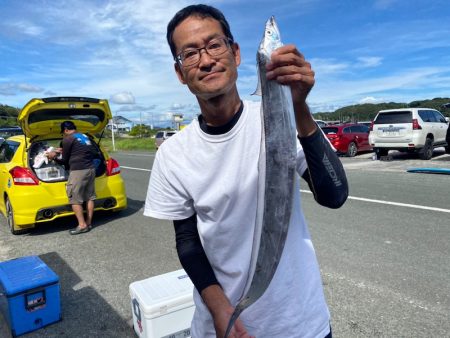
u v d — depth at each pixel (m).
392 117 13.31
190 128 1.47
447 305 3.20
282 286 1.36
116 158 20.22
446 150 14.47
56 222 6.69
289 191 1.17
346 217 5.98
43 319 3.21
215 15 1.31
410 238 4.88
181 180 1.45
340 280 3.77
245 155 1.35
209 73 1.27
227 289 1.45
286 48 1.10
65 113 6.24
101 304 3.58
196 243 1.57
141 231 5.88
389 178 9.59
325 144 1.27
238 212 1.37
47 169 6.21
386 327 2.93
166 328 2.65
